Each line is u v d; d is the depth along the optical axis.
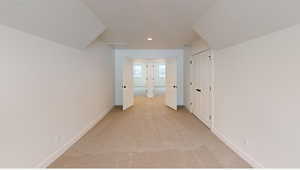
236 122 2.42
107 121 4.05
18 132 1.64
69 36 2.38
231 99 2.56
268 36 1.78
